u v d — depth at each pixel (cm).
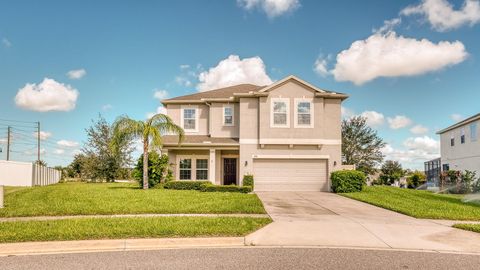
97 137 3862
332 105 2444
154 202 1448
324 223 1073
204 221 1037
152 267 650
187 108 2634
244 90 2780
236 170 2553
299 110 2391
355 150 4488
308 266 661
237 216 1164
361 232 959
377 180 4662
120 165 3872
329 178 2381
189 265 663
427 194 2200
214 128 2559
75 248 794
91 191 1950
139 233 877
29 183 2967
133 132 2170
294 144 2370
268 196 1953
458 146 3509
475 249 815
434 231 985
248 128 2408
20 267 647
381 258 729
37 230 900
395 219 1173
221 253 755
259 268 646
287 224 1047
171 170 2402
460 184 2745
